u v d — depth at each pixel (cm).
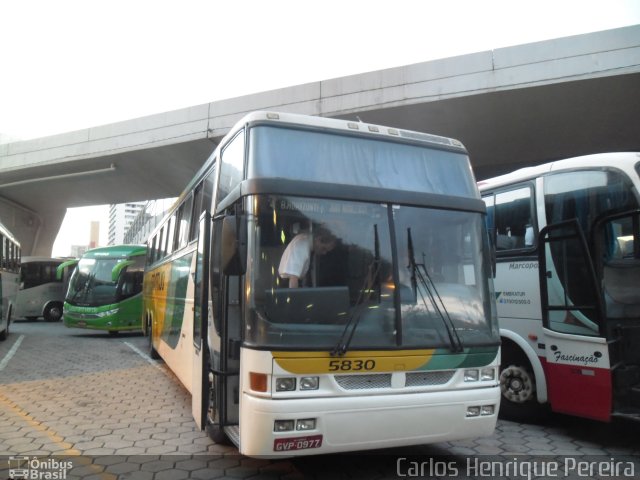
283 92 1689
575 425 643
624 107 1388
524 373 645
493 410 459
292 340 405
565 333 579
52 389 844
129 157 2177
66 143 2248
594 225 559
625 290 557
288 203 439
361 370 415
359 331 423
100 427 629
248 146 468
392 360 425
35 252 3450
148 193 2766
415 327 441
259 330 406
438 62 1436
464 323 464
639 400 534
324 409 400
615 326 549
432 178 505
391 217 464
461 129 1574
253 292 415
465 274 480
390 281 446
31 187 2697
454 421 441
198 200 680
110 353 1289
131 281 1739
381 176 486
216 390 482
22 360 1159
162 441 575
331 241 442
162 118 1992
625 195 547
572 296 577
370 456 525
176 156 2123
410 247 462
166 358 893
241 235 422
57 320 2539
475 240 495
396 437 421
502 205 692
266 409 391
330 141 485
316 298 421
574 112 1434
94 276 1725
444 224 484
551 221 618
